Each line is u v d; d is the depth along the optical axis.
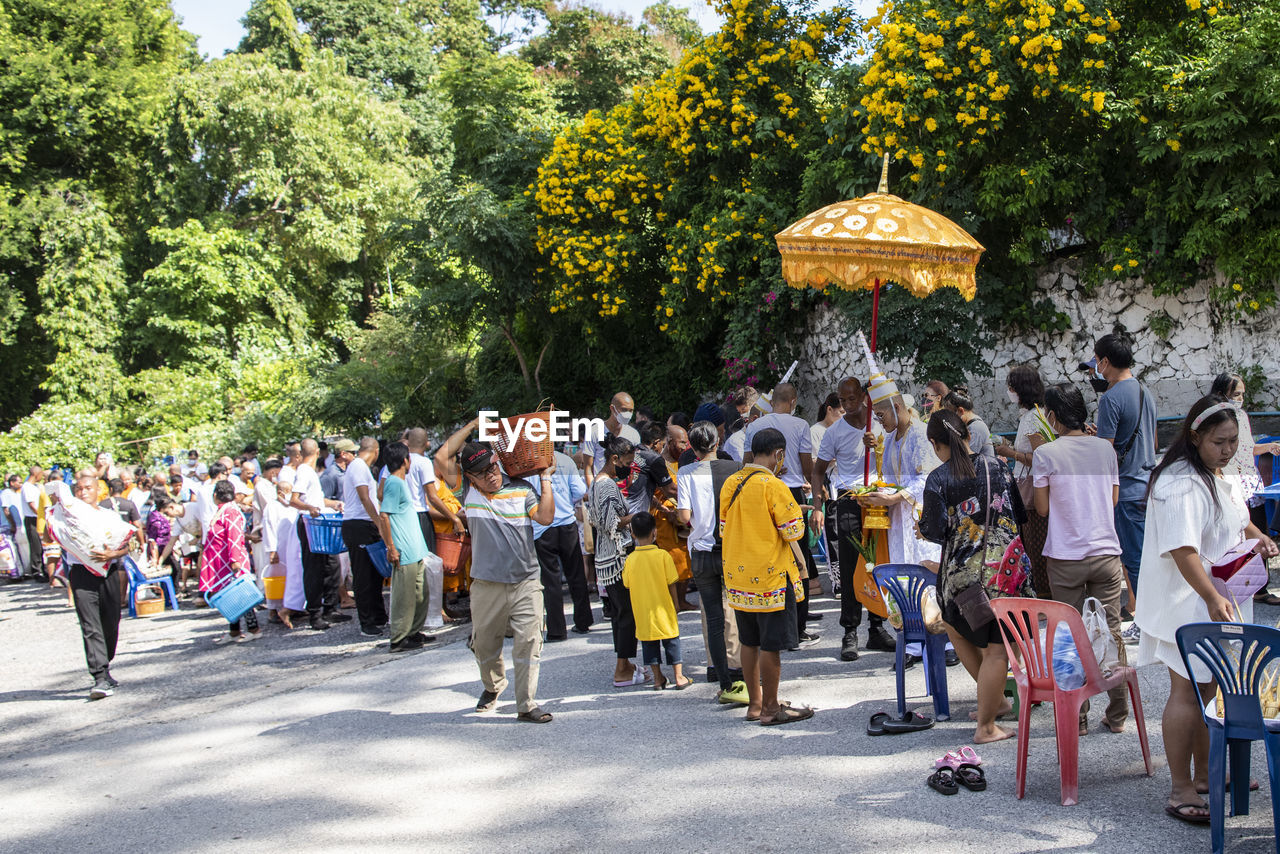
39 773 5.85
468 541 10.12
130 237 27.91
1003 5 10.44
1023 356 11.66
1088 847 3.81
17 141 25.89
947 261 6.46
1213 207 9.79
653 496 7.85
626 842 4.21
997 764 4.73
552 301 17.48
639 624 6.61
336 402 20.66
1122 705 5.05
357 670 7.95
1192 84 9.82
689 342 15.36
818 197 12.51
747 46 14.64
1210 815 3.69
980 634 4.86
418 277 18.67
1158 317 10.81
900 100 10.71
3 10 26.08
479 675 7.39
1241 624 3.58
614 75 24.80
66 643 10.59
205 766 5.70
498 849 4.23
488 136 18.61
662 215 15.73
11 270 26.56
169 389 23.48
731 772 4.93
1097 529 5.05
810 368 14.41
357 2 36.47
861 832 4.10
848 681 6.37
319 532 9.91
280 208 28.56
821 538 9.02
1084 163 10.73
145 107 27.36
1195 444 3.98
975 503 4.76
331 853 4.30
